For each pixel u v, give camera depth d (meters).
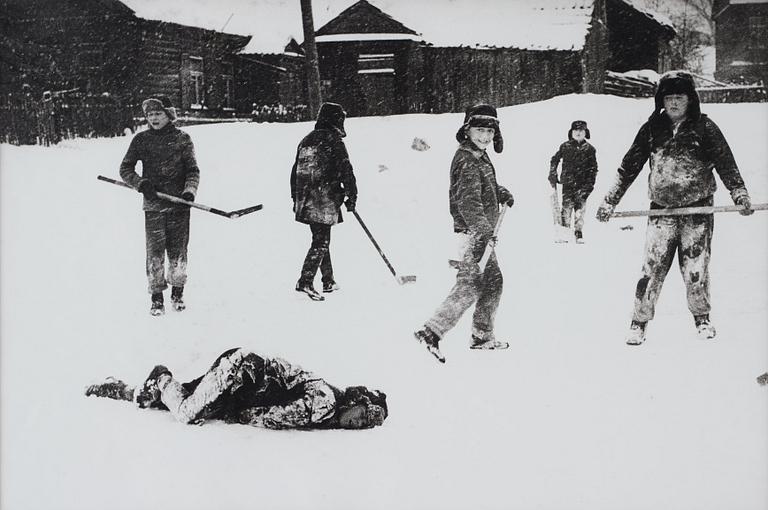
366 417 5.06
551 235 12.88
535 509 3.96
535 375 6.20
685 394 5.68
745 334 7.32
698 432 4.98
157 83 26.08
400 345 7.13
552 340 7.27
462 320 8.23
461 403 5.54
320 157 9.02
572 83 28.20
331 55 29.09
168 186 8.47
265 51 28.62
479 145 6.86
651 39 33.19
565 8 29.55
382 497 4.07
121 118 23.64
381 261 11.08
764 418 5.18
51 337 7.47
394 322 7.94
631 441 4.85
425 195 14.93
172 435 4.82
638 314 7.15
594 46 29.73
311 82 24.08
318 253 9.08
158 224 8.42
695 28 44.84
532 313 8.34
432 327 6.61
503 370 6.37
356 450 4.68
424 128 19.72
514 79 28.47
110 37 25.20
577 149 12.31
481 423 5.16
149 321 8.08
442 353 6.91
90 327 7.79
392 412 5.37
